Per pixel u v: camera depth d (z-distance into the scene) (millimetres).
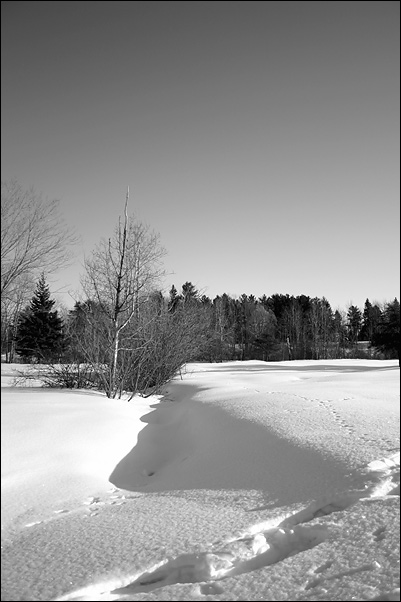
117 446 7723
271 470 6039
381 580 3430
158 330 15508
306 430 7352
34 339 26297
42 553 4176
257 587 3527
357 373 17844
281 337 59219
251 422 8211
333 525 4344
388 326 42938
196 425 9148
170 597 3467
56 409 8875
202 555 3918
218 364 33406
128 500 5660
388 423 7543
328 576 3592
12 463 6168
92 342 13727
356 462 5734
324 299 70688
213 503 5250
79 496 5645
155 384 16469
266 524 4527
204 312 20109
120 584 3703
